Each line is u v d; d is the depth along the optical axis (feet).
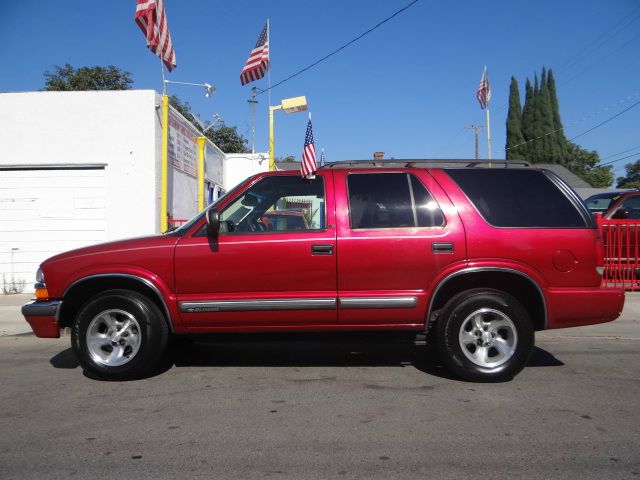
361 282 16.65
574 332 24.35
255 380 17.51
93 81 92.89
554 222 16.80
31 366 19.76
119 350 17.31
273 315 16.71
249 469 11.20
